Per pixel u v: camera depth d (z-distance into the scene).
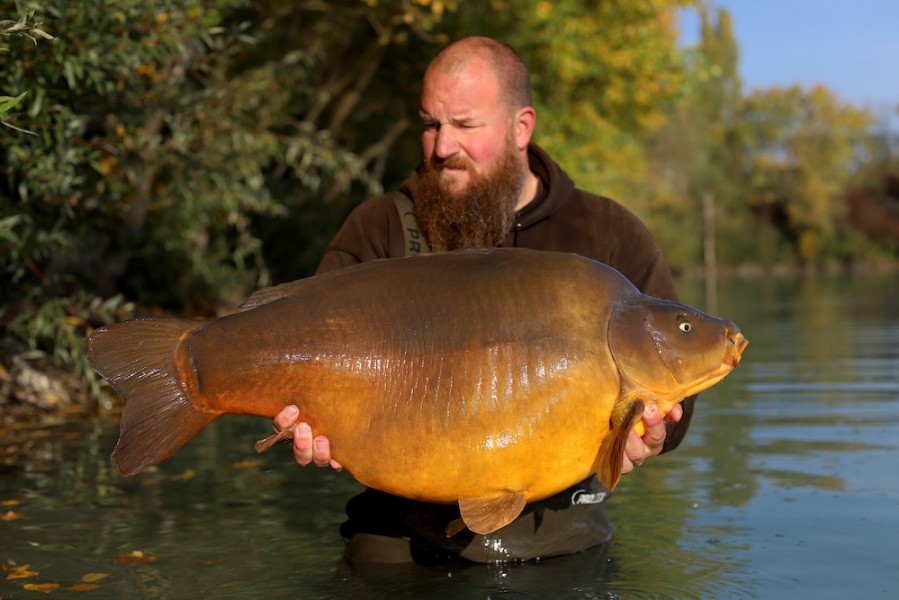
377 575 3.72
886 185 81.06
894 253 78.94
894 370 10.77
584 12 19.06
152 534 4.41
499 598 3.42
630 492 5.09
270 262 19.67
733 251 71.12
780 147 77.50
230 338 2.98
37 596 3.59
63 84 6.62
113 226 9.27
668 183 65.69
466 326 3.05
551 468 3.04
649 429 3.12
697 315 3.10
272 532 4.42
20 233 6.98
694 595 3.45
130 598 3.55
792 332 16.73
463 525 3.18
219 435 7.15
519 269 3.12
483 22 17.34
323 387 3.02
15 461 6.14
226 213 12.15
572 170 19.81
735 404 8.45
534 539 3.82
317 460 3.09
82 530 4.48
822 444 6.45
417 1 14.29
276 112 12.19
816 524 4.39
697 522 4.45
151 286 15.07
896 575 3.67
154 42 7.00
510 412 3.00
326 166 12.42
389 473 3.05
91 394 9.02
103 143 7.43
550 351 3.03
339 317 3.04
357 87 19.23
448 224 3.78
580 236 3.90
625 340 3.07
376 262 3.17
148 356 2.98
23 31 4.65
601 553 3.94
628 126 23.30
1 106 3.51
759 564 3.80
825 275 60.22
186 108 8.38
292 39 18.11
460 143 3.74
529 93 3.88
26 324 7.88
